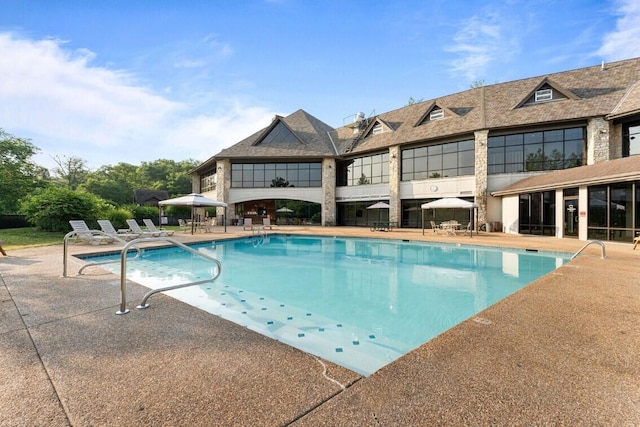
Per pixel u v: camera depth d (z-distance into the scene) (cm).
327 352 431
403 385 253
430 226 2542
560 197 1716
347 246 1648
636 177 1247
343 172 3206
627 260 912
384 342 484
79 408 224
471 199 2338
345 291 798
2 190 3153
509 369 280
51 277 661
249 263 1180
